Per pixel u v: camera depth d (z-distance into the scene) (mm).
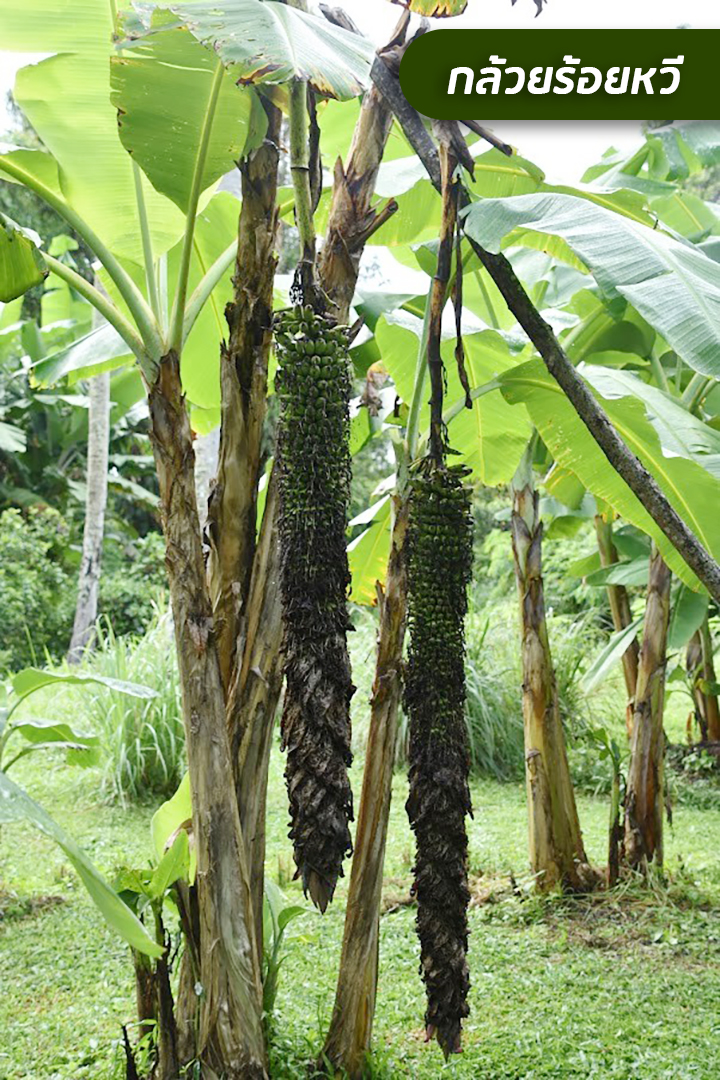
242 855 2742
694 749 8203
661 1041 3637
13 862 6020
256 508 2879
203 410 4754
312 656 2109
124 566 14797
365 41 2516
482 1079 3352
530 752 5332
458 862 2348
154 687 7523
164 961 2824
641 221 2922
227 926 2711
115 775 7211
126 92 2424
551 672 5305
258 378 2789
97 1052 3537
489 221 2188
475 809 7328
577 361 4680
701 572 2119
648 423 3348
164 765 7254
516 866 5844
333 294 2766
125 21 2168
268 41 2025
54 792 7473
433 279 2328
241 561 2848
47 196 2693
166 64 2367
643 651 5473
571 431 3605
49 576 13797
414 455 2867
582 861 5344
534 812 5320
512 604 11227
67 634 13656
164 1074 2824
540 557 5270
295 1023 3648
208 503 2879
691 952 4578
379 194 3688
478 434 4473
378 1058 3242
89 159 3014
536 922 4977
